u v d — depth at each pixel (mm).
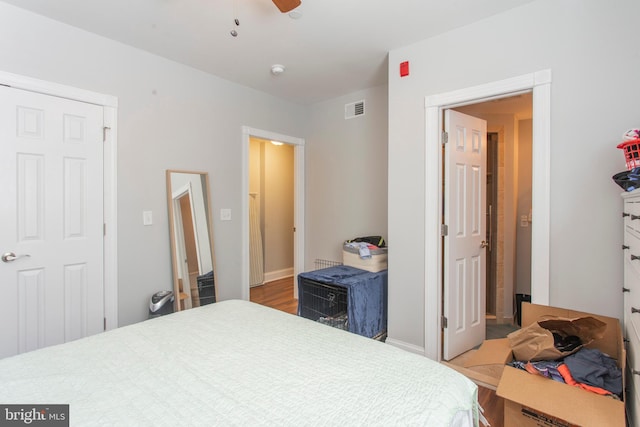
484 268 2914
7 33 2008
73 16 2145
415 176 2525
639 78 1687
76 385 1010
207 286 3059
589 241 1819
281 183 5520
